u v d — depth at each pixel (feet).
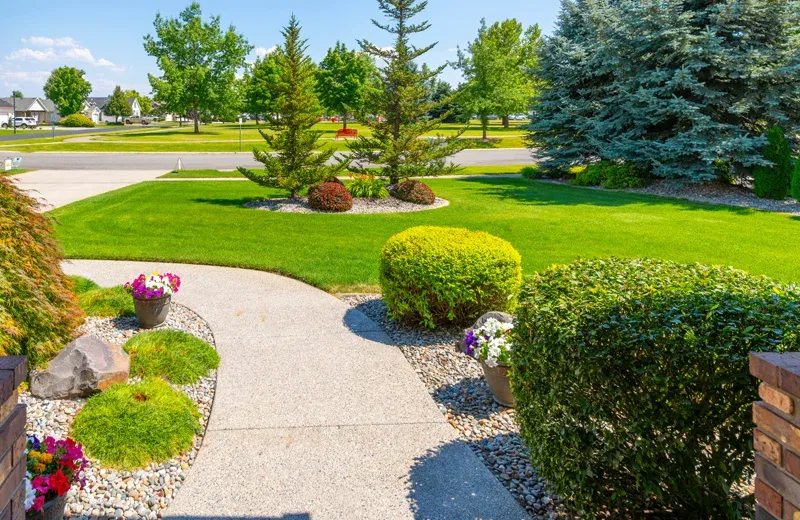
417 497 9.91
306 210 43.19
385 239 33.30
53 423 12.04
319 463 10.99
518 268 18.37
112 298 20.40
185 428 11.91
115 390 12.92
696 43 51.83
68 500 9.61
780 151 48.91
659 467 7.79
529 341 9.60
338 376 15.20
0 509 5.15
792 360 5.32
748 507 7.75
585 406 8.29
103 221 37.22
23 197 14.80
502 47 128.36
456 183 63.05
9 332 13.06
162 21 153.07
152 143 116.06
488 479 10.48
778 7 48.70
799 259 28.35
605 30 57.36
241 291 23.04
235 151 104.37
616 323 8.02
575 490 8.65
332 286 23.57
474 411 13.50
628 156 58.18
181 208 43.01
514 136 141.28
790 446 5.03
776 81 50.78
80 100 282.97
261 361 16.16
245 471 10.67
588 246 31.50
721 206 46.60
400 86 45.73
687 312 7.94
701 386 7.41
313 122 43.50
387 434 12.17
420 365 16.19
